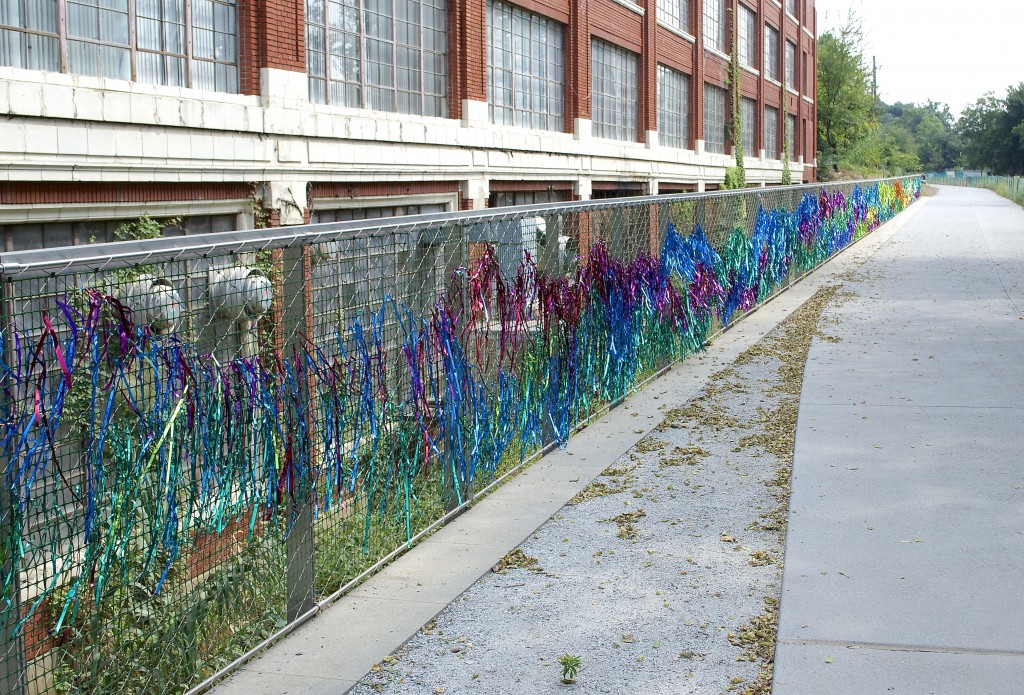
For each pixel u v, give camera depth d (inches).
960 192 3304.6
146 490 166.7
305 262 207.2
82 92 385.4
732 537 261.0
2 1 369.4
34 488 156.6
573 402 376.2
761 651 195.6
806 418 382.0
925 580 226.4
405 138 607.5
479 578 239.9
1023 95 4362.7
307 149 519.2
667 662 193.3
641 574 238.7
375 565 243.4
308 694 184.1
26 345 149.9
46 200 380.5
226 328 191.9
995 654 190.4
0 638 148.4
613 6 988.6
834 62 2851.9
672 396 440.1
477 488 303.9
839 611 211.6
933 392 415.5
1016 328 570.9
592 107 967.0
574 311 375.2
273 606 208.1
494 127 745.0
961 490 289.3
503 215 300.2
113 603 171.6
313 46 548.1
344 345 224.4
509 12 795.4
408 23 641.6
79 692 165.2
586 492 306.7
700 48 1270.9
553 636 207.0
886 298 731.4
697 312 544.4
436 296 268.5
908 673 183.8
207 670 190.9
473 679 189.5
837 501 284.0
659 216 485.1
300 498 210.8
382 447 244.2
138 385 164.1
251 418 190.2
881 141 3599.9
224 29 485.1
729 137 1423.5
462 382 286.0
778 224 784.9
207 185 461.1
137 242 161.9
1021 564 233.9
